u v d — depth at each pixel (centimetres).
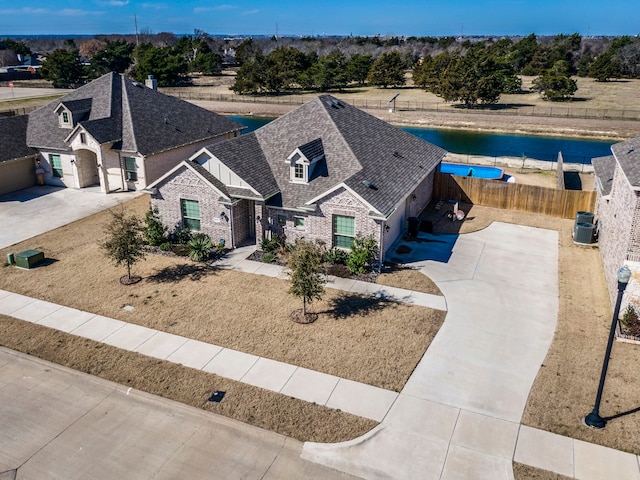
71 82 10544
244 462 1366
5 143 3584
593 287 2269
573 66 11981
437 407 1544
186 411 1542
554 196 3105
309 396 1591
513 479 1297
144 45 12438
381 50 16262
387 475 1318
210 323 1991
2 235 2878
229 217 2591
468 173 3962
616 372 1689
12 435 1465
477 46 14050
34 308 2112
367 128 3034
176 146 3722
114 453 1398
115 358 1788
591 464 1336
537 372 1703
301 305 2117
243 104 8375
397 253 2606
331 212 2428
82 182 3706
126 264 2397
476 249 2658
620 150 2459
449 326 1962
